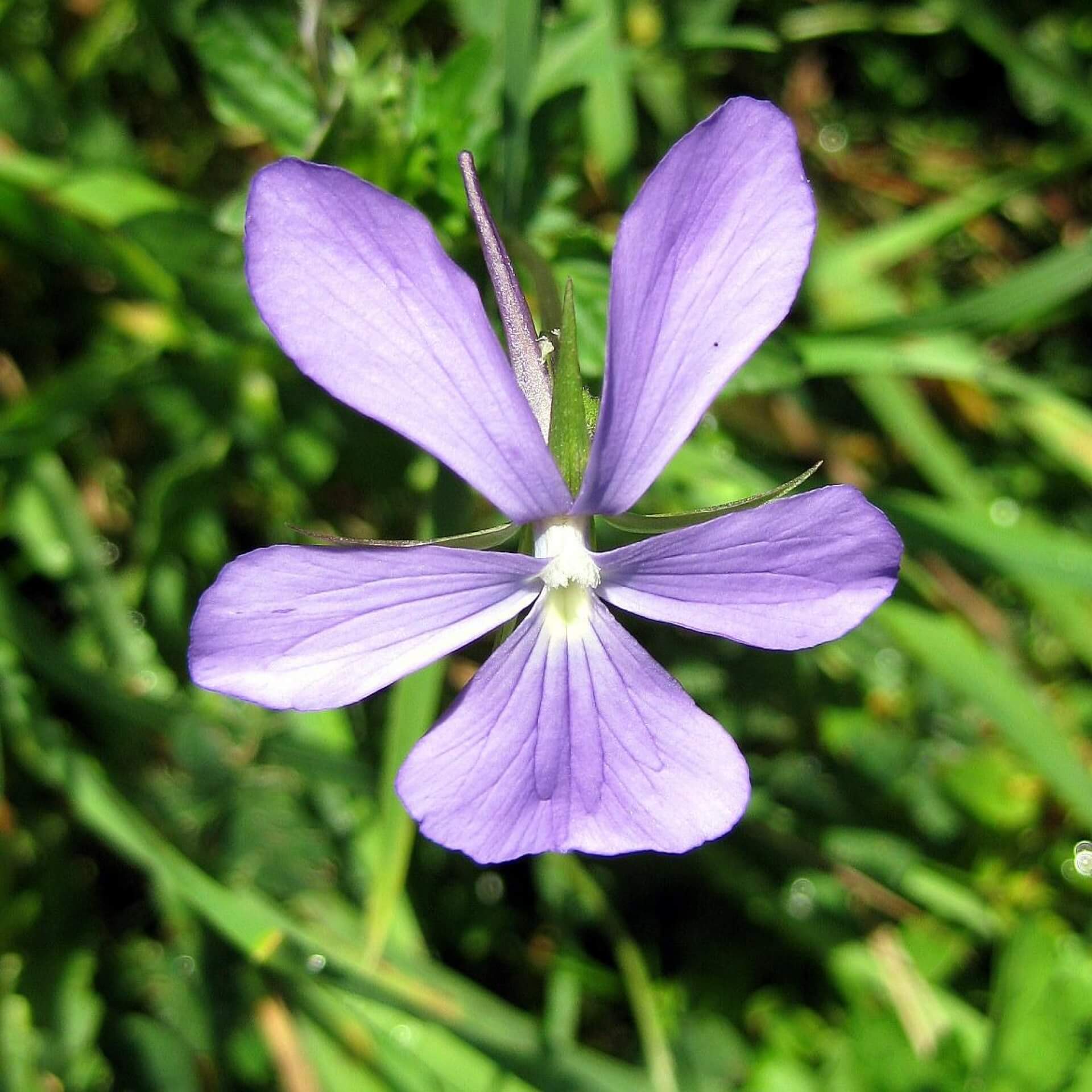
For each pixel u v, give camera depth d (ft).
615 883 0.34
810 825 0.33
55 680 0.31
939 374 0.33
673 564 0.21
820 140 0.39
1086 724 0.36
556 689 0.21
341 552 0.19
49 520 0.32
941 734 0.35
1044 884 0.34
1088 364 0.39
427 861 0.33
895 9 0.37
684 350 0.20
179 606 0.32
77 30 0.34
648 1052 0.31
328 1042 0.31
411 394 0.19
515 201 0.29
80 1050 0.31
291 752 0.30
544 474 0.20
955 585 0.37
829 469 0.37
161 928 0.33
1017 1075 0.30
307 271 0.19
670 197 0.19
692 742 0.21
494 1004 0.31
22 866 0.32
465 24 0.32
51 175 0.31
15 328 0.34
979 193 0.36
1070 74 0.36
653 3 0.36
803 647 0.20
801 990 0.34
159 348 0.33
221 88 0.30
